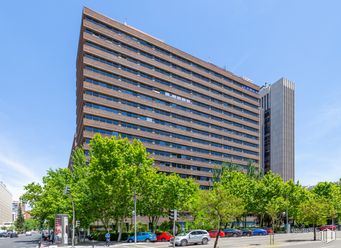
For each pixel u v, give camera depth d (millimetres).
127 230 61125
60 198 50219
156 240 49094
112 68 83562
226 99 118562
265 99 166875
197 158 104812
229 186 67000
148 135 90688
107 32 84000
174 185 54281
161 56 97188
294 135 156125
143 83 91188
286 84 157375
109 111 81938
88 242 50031
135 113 87938
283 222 88188
